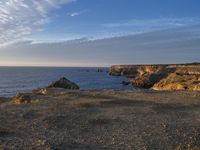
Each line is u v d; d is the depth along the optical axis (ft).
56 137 46.44
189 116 64.28
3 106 79.41
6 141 43.45
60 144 42.01
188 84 168.96
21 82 374.84
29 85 326.24
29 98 90.94
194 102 84.94
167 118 61.87
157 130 51.47
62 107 75.82
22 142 43.04
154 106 77.15
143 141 44.39
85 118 61.26
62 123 56.75
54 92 117.29
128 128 52.95
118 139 45.50
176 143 43.39
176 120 59.93
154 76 288.92
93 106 77.30
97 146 41.50
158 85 212.64
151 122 57.98
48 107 76.23
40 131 50.47
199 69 287.69
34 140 44.32
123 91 120.57
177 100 89.86
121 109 72.64
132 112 68.54
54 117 61.87
